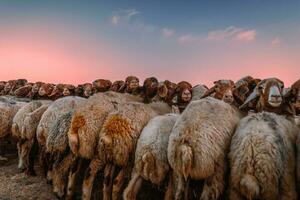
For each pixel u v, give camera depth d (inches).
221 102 246.8
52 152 339.6
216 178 214.5
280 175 197.3
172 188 243.0
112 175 280.7
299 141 212.2
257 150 198.1
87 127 295.4
